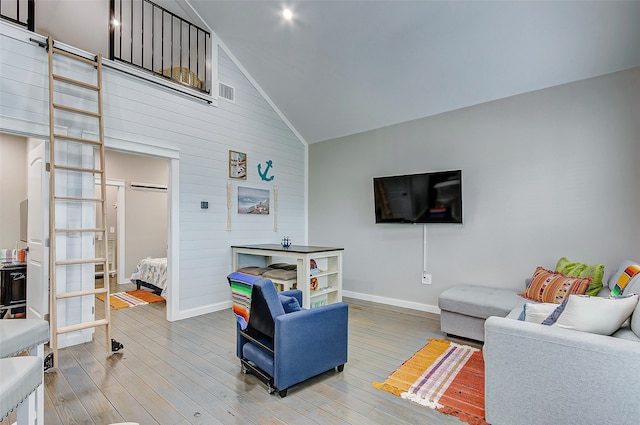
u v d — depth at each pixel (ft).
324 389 7.80
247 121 16.06
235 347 10.35
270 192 17.21
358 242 16.93
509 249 12.35
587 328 5.83
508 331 6.18
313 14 12.26
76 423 6.43
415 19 11.05
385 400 7.34
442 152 14.06
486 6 9.92
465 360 9.40
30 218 11.66
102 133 10.52
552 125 11.50
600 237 10.61
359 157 16.96
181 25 14.29
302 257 12.78
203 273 14.10
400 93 13.98
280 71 15.35
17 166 15.60
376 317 13.61
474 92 12.75
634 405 5.01
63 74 10.25
